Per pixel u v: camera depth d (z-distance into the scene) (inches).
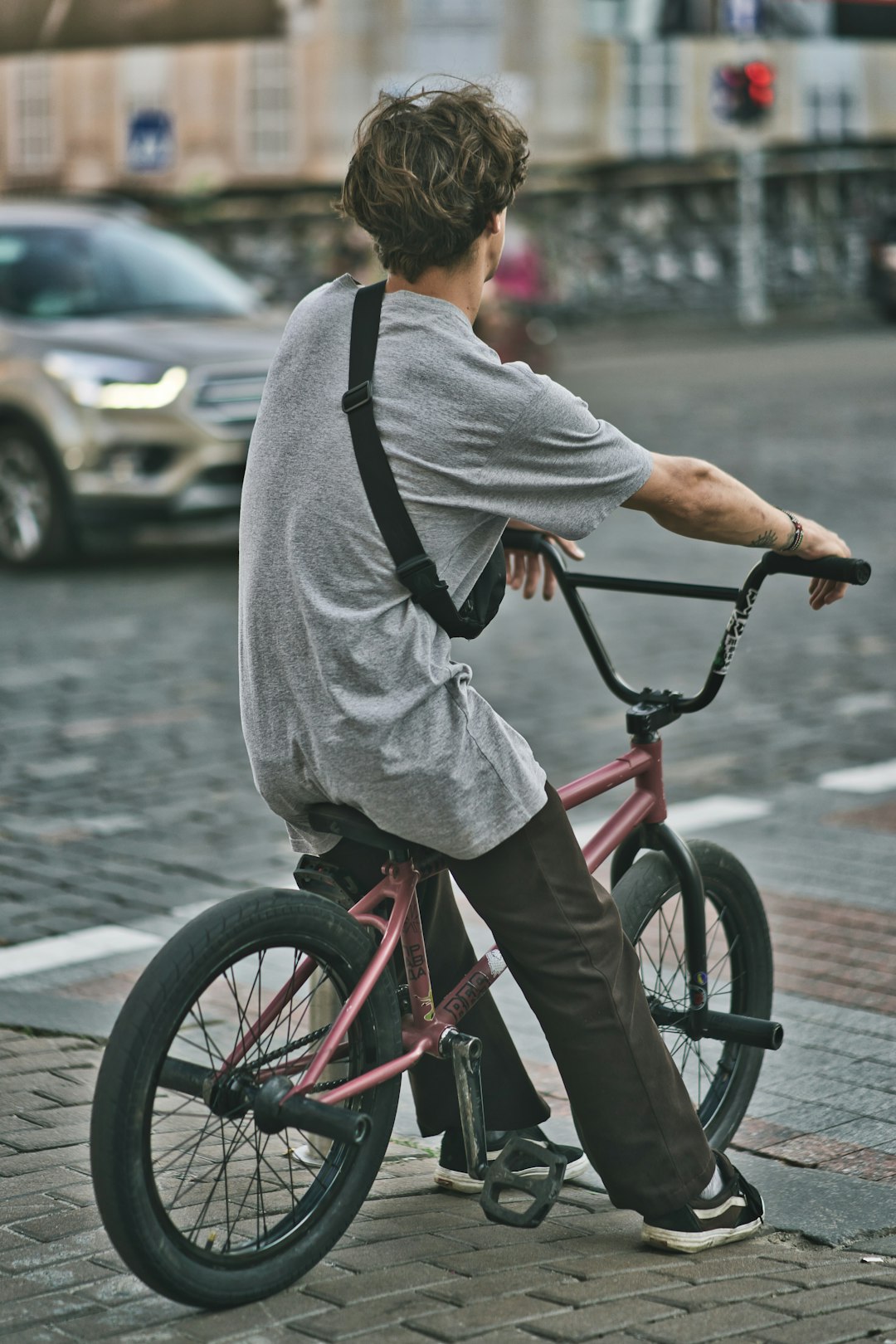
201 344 1309.1
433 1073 397.4
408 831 336.8
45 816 754.2
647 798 407.2
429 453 327.6
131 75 4170.8
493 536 339.3
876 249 3590.1
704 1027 408.8
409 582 329.4
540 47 4062.5
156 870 681.0
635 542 1418.6
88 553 1408.7
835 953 582.2
